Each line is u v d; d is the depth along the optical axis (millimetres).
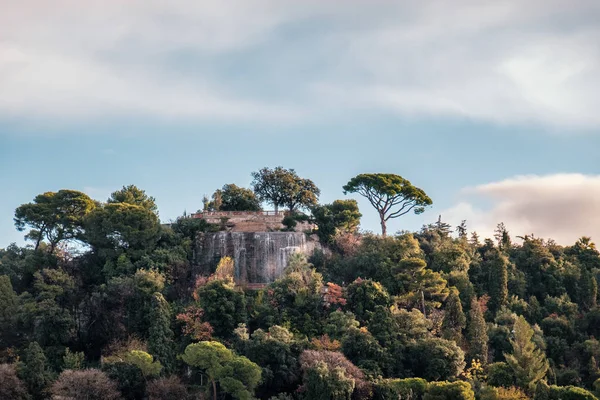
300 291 154500
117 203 174875
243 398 126312
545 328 162750
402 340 145625
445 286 166125
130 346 141625
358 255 173375
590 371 149000
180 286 164000
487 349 150250
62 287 157875
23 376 133000
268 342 136875
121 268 164125
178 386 128875
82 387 126188
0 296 152875
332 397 125750
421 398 129625
